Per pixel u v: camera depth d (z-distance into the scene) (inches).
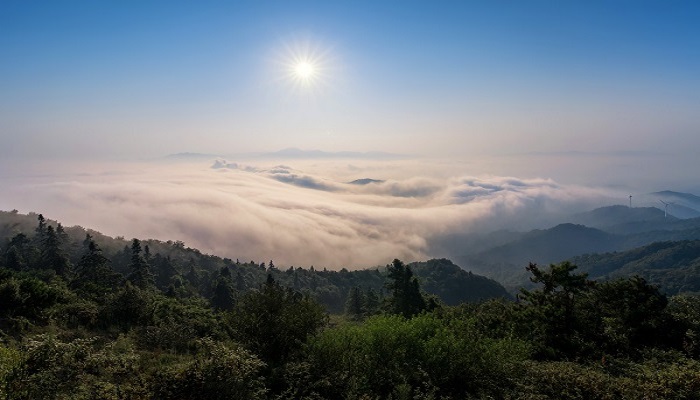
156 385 308.7
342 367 381.7
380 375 380.2
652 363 470.9
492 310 928.9
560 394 343.0
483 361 398.6
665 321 609.6
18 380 302.4
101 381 309.1
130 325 710.5
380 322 459.5
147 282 2063.2
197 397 309.6
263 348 421.7
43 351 332.5
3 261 2322.8
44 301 679.1
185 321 762.8
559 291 717.9
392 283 1614.2
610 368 468.4
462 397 376.2
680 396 320.8
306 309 471.8
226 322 466.9
